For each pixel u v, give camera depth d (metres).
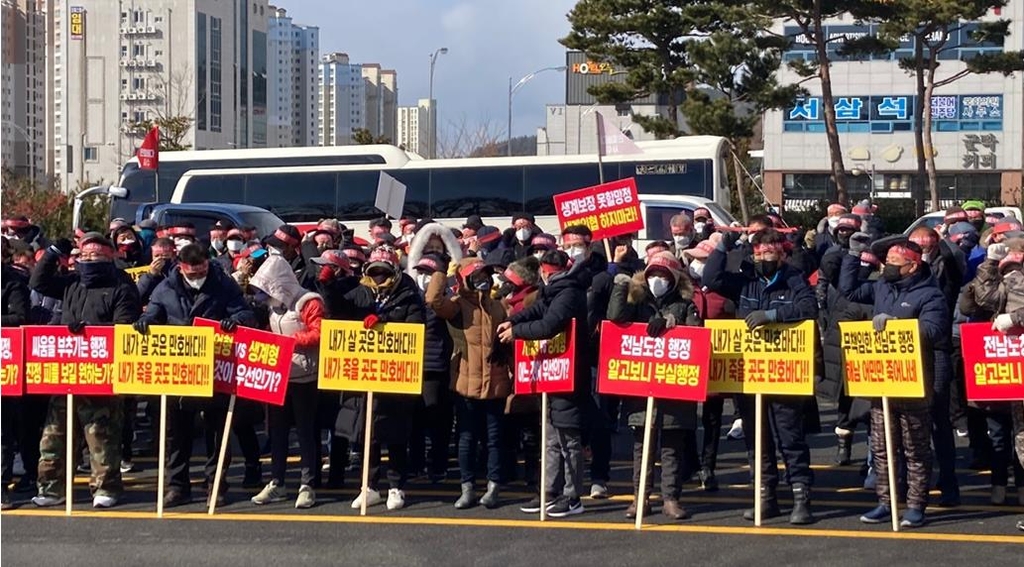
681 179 27.09
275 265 9.29
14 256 10.27
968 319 9.93
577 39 43.50
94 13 94.62
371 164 28.66
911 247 8.53
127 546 8.22
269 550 8.11
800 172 64.19
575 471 9.05
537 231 13.53
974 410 10.09
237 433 10.08
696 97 40.31
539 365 8.96
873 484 10.00
